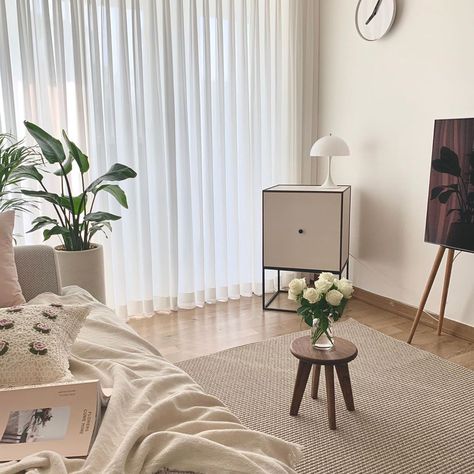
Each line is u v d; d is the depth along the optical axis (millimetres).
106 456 1021
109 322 1867
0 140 2623
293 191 3324
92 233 2811
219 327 3242
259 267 3906
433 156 2754
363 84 3527
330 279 2041
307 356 2012
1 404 1159
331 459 1863
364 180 3627
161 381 1386
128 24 3166
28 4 2857
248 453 1081
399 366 2625
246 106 3645
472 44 2781
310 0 3760
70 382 1266
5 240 1946
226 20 3492
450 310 3102
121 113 3230
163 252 3492
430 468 1812
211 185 3588
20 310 1477
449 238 2721
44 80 2982
